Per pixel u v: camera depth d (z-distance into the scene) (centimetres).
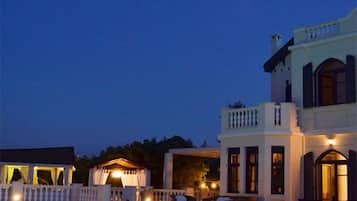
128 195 2247
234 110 2233
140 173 2650
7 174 3244
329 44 2052
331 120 2012
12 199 1759
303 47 2136
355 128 1916
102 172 2611
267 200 2039
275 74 2458
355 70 1952
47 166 3159
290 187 2034
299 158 2078
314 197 2022
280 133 2061
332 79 2055
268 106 2098
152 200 2392
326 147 2016
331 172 2016
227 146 2239
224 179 2225
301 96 2130
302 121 2109
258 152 2097
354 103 1938
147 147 4128
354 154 1914
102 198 1998
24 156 3178
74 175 4266
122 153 4094
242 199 2062
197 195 2617
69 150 3319
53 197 1856
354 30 1970
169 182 2820
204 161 4038
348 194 1916
